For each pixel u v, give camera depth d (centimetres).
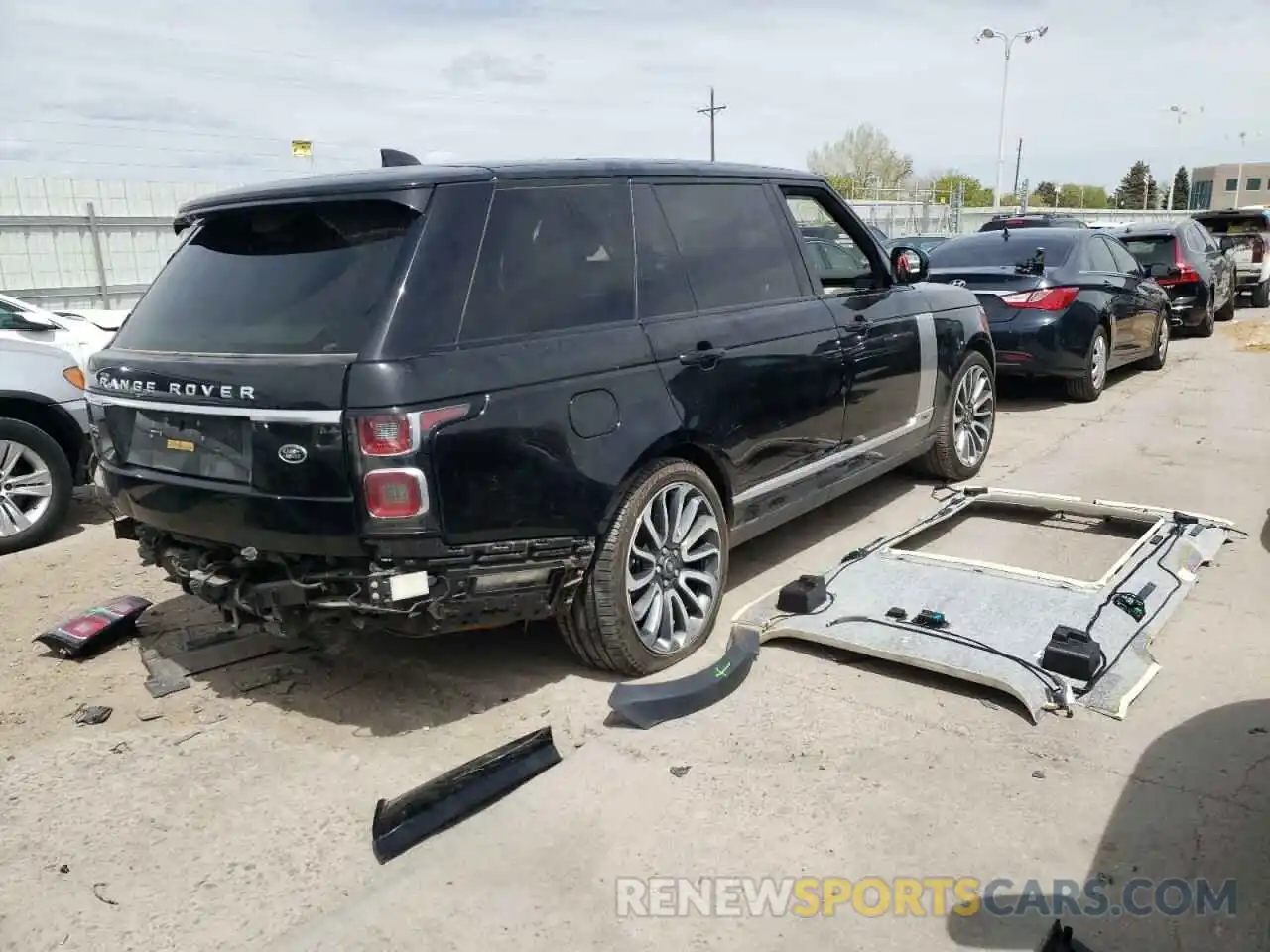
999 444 757
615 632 364
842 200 525
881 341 515
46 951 248
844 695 363
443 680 387
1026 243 937
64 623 435
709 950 241
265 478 309
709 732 340
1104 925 243
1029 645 377
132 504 357
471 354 316
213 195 368
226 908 263
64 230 1459
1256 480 629
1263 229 1980
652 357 372
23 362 595
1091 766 311
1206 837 274
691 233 416
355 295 313
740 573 492
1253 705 344
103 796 315
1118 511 540
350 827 296
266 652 419
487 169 346
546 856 278
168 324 355
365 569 309
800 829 285
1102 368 937
